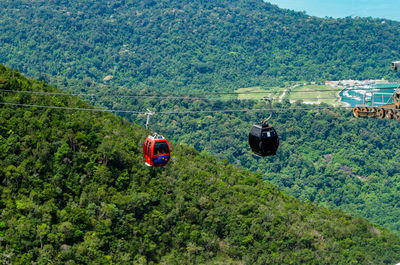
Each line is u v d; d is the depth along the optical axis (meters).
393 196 193.50
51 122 80.38
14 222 63.12
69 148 75.00
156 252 73.69
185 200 83.25
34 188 69.12
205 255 76.25
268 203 92.38
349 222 96.25
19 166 69.62
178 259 73.69
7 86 83.69
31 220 64.25
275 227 83.75
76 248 65.12
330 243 86.12
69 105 92.38
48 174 71.69
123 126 97.19
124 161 80.75
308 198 192.12
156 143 43.62
